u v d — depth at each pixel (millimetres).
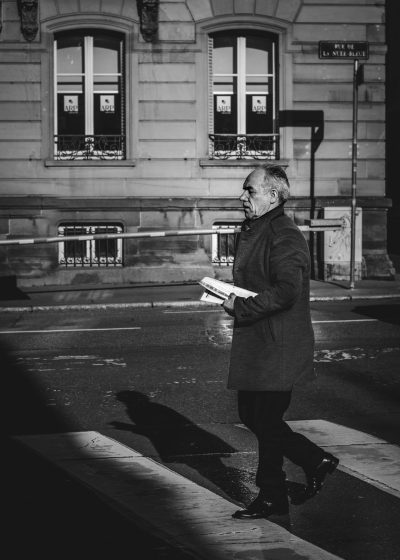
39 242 18031
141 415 8375
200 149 21141
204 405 8750
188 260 20922
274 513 5562
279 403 5387
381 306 16547
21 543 5195
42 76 20812
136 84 20984
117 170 20969
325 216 20344
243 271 5434
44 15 20766
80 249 21016
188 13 21016
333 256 20312
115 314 15922
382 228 21172
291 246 5254
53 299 17625
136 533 5336
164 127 21094
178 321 14727
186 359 11156
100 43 21312
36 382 9891
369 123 21328
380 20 21266
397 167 30094
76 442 7441
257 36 21516
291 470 6613
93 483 6324
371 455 6953
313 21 21188
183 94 21094
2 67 20766
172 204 20875
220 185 21125
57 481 6387
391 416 8258
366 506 5781
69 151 21172
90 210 20812
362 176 21312
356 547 5094
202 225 20969
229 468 6688
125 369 10555
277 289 5172
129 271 20781
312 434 7605
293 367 5316
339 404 8758
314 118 21266
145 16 20812
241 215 21078
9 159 20797
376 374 10180
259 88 21547
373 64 21297
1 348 12180
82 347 12156
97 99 21344
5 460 6941
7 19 20734
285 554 4988
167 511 5719
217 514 5648
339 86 21297
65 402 8945
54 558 4961
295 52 21203
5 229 20688
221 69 21484
